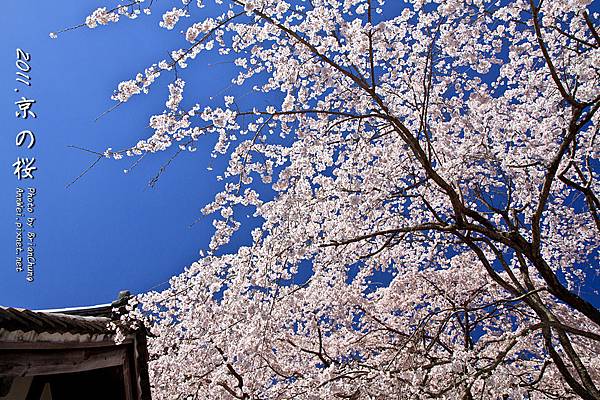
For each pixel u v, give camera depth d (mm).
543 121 5426
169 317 6488
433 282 8031
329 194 5605
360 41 4715
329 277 5902
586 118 4547
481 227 5160
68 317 3371
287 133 5297
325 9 4742
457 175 5730
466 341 7047
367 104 5176
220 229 5156
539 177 5824
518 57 5641
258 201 5211
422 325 5066
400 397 4914
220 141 5047
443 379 5844
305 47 5023
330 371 5285
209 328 5922
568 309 7703
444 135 5875
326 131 5328
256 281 5070
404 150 6102
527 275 5902
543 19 5055
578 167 6051
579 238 7188
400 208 6559
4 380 2572
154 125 4770
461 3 4773
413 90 5727
